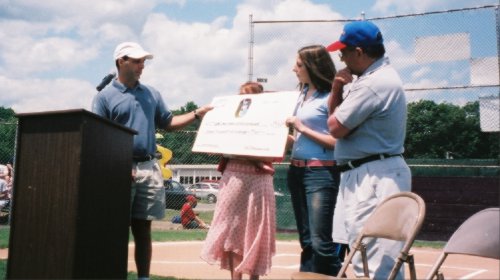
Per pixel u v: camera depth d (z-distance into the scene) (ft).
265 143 12.13
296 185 13.20
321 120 12.62
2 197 38.75
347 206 9.93
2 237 27.78
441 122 34.24
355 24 9.92
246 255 12.30
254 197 12.54
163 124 14.73
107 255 8.40
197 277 17.70
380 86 9.48
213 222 12.89
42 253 7.65
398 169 9.58
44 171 7.82
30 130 8.01
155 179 13.85
